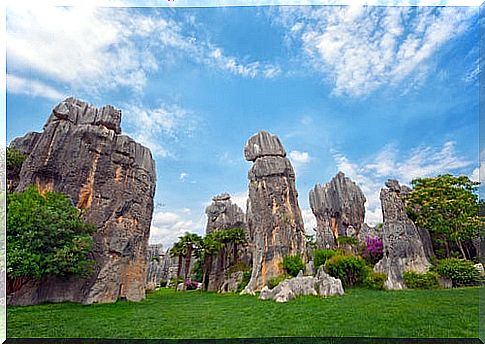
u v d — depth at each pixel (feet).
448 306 46.65
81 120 72.95
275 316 46.01
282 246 101.60
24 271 52.65
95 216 67.82
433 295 56.44
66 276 60.70
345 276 79.46
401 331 36.86
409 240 82.79
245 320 44.50
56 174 67.82
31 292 57.00
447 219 89.71
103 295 63.21
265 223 104.12
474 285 71.72
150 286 131.44
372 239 103.30
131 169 75.36
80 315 48.55
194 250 128.67
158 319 46.52
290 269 95.86
